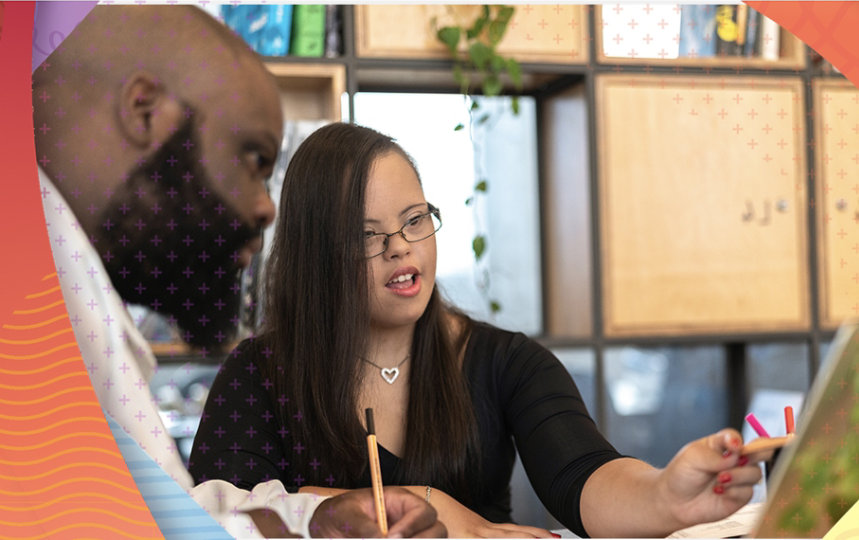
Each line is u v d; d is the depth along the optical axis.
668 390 2.81
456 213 2.62
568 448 1.10
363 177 1.14
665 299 2.54
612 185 2.52
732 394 2.83
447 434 1.21
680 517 0.88
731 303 2.57
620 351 2.79
